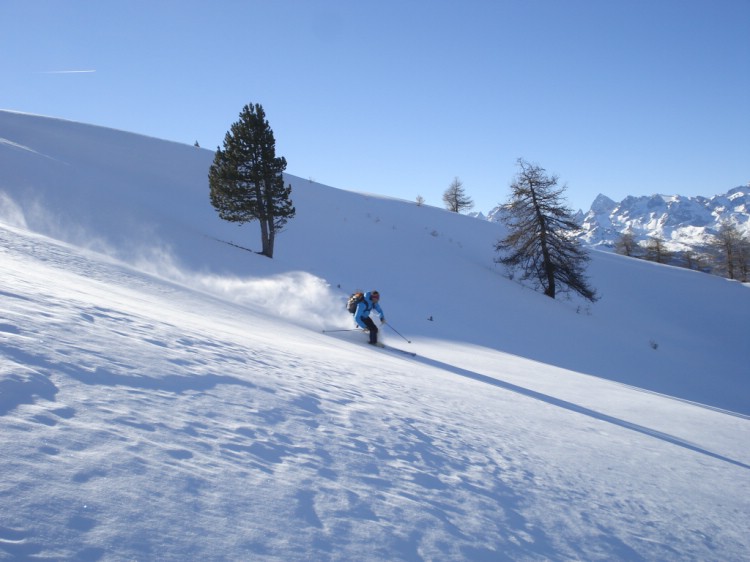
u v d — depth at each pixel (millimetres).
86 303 5711
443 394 6746
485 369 11234
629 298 37406
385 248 31922
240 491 2398
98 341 4098
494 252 39125
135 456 2381
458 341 16281
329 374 6082
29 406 2516
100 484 2049
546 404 7855
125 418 2787
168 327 5832
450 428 4969
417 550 2410
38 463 2039
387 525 2557
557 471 4430
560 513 3520
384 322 12242
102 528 1783
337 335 12484
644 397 11250
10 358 3014
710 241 75375
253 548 1974
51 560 1531
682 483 4871
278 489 2555
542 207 31844
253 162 24328
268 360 5805
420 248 33594
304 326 12867
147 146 41969
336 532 2320
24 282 5930
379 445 3824
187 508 2098
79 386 3012
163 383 3615
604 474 4645
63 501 1854
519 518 3236
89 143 38469
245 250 24203
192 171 38469
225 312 10859
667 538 3557
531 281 34000
